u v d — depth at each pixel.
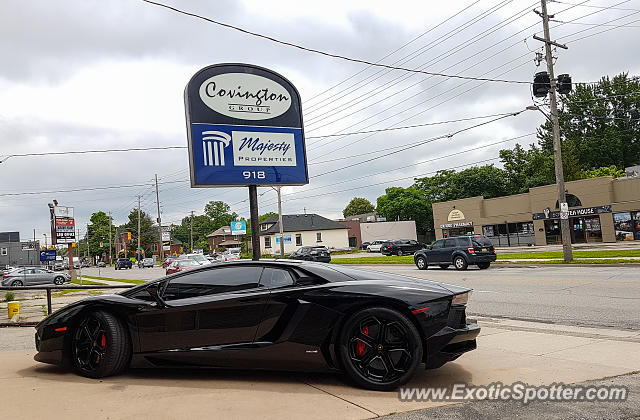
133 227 125.00
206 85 11.35
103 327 5.05
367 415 3.71
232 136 11.45
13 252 89.81
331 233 71.06
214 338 4.85
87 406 4.02
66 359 5.34
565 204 22.03
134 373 5.25
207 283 5.11
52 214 36.78
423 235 85.50
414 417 3.66
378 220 85.81
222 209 142.00
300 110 12.38
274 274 4.99
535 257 26.86
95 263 128.25
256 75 11.91
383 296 4.47
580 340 6.56
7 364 6.03
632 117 66.88
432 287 4.73
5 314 13.16
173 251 128.12
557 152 22.28
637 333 7.14
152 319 5.02
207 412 3.80
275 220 72.56
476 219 50.47
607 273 16.36
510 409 3.83
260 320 4.75
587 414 3.69
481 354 5.86
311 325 4.59
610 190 39.44
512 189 71.06
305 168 12.20
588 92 68.81
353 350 4.49
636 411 3.72
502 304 11.04
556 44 22.61
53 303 16.56
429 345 4.39
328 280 4.81
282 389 4.45
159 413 3.80
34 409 3.96
